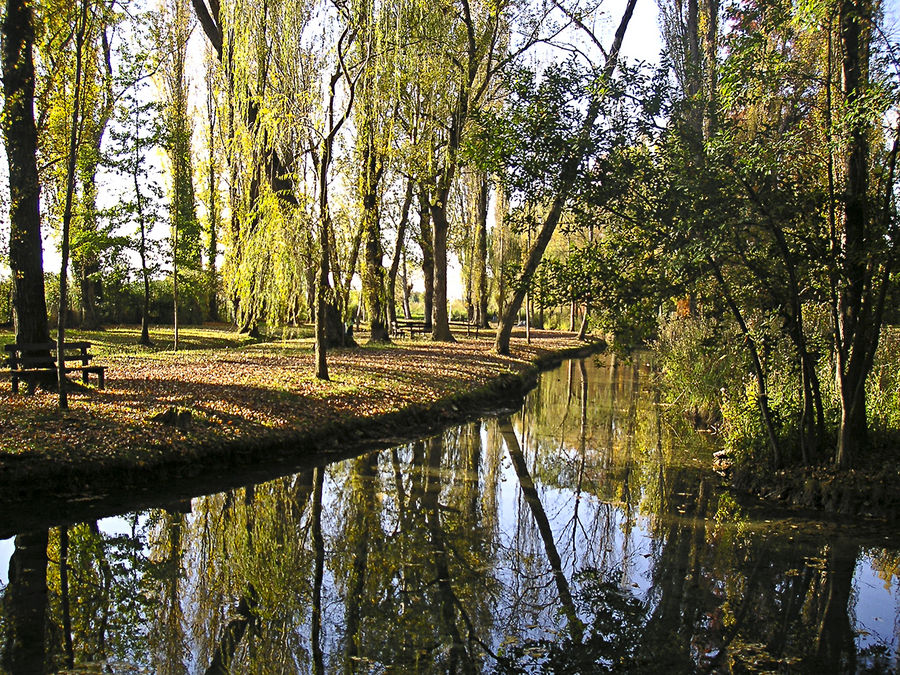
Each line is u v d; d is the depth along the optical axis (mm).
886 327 10797
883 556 7320
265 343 24031
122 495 8328
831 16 7781
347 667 5160
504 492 10188
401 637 5707
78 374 13133
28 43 10430
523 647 5555
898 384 10250
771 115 9102
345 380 14789
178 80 31469
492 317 57250
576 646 5551
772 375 10836
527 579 6984
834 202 8320
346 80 14281
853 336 8734
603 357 34781
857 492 8531
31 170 10938
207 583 6629
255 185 16578
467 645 5590
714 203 8125
